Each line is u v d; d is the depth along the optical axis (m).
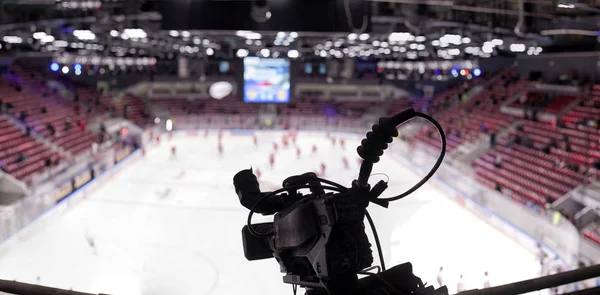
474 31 27.53
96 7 20.80
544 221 23.20
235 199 32.34
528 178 31.25
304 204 1.86
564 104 38.84
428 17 19.22
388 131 1.88
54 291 2.11
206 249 23.72
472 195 30.06
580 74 41.53
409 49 44.84
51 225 26.70
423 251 23.89
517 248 24.42
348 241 1.77
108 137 47.44
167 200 32.00
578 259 20.52
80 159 34.12
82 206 30.45
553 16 19.56
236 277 20.73
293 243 1.84
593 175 27.12
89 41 41.25
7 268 21.38
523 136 37.56
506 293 2.06
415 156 41.88
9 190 28.44
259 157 47.56
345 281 1.78
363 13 15.26
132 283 20.16
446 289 1.82
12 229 23.36
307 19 14.98
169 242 24.62
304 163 45.06
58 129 43.75
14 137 37.56
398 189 35.47
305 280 1.89
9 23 25.41
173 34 24.88
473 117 48.62
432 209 30.52
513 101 46.53
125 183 36.50
